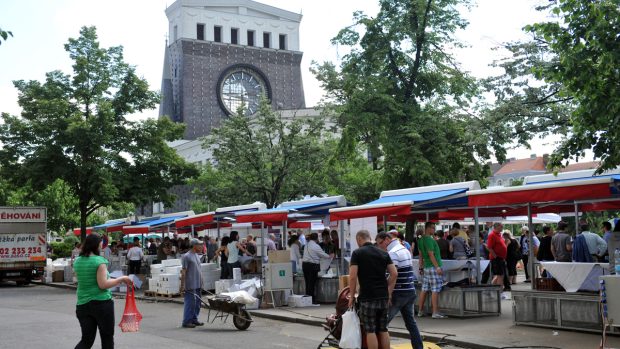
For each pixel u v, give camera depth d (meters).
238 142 44.34
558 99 24.59
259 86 126.62
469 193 13.52
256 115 46.66
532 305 12.96
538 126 25.17
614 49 11.59
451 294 14.72
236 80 125.25
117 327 14.95
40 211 33.69
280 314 16.39
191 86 121.81
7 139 35.19
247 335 13.41
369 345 9.06
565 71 11.85
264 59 127.44
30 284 34.66
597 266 12.06
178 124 38.69
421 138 28.47
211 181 51.56
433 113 30.30
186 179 40.16
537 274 14.12
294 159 43.66
